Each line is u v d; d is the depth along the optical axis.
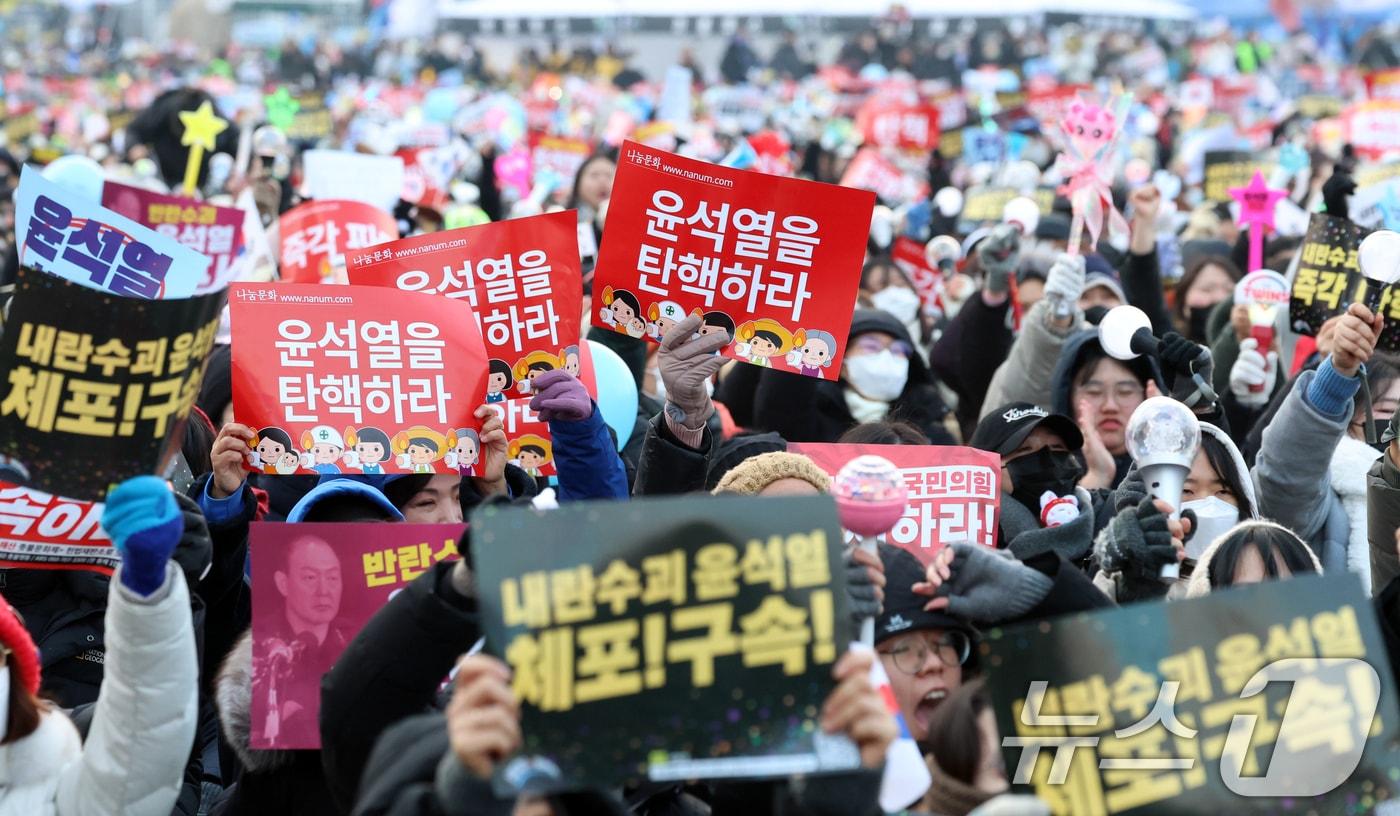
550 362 8.02
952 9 52.69
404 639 5.25
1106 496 8.42
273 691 6.40
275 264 12.73
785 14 53.78
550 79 38.41
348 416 7.20
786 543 4.55
